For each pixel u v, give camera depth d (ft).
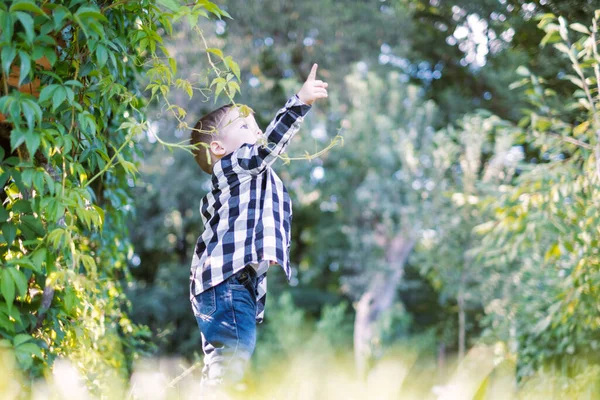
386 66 42.52
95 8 7.20
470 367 7.43
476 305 30.25
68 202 7.14
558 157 15.46
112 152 12.42
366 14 41.93
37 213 7.48
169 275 45.16
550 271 17.48
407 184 32.78
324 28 41.19
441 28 42.45
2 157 7.09
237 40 39.52
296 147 38.81
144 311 42.68
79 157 8.69
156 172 40.16
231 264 8.13
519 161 26.27
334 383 7.18
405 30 41.52
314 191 40.52
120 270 15.99
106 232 13.35
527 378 16.74
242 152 8.42
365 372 12.34
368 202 37.93
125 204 13.73
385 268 38.73
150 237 43.57
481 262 27.76
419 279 45.37
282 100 43.21
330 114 40.40
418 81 45.16
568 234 14.08
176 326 43.47
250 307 8.31
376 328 36.40
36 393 7.37
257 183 8.49
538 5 26.99
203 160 9.21
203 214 8.74
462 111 41.57
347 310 49.49
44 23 6.83
